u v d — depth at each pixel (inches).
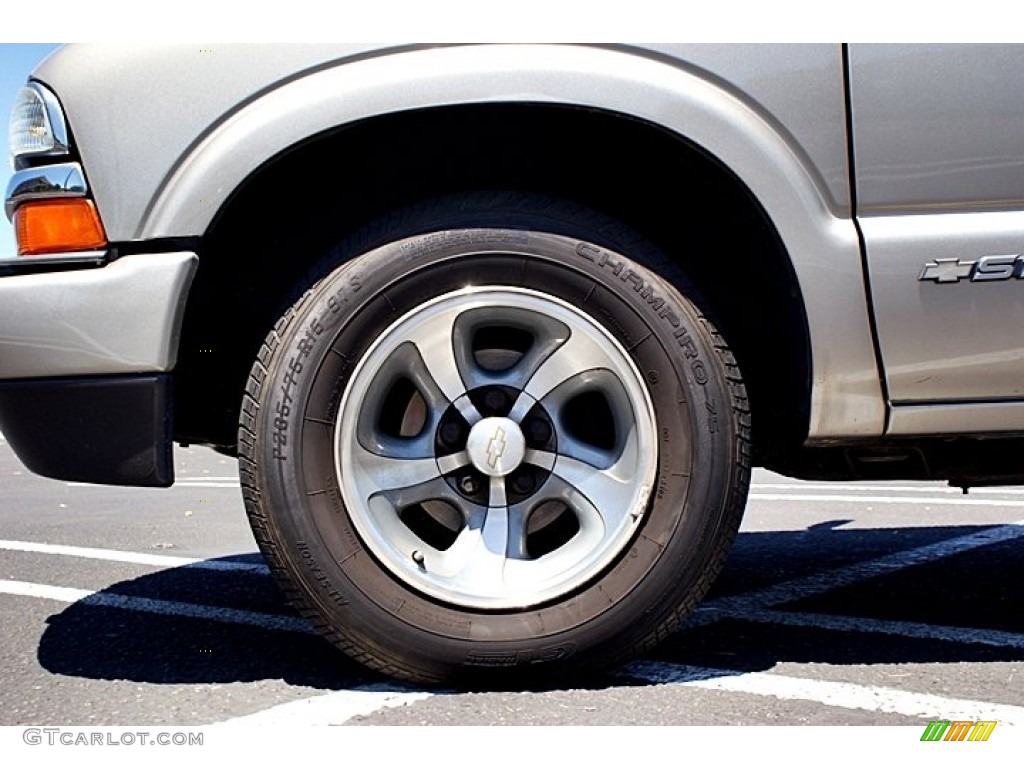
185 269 83.0
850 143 83.9
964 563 142.1
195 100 82.8
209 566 150.6
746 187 83.7
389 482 88.0
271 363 85.3
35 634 112.0
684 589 86.0
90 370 83.7
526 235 85.7
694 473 85.4
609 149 93.0
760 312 96.7
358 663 90.9
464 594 86.1
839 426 86.4
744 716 81.9
